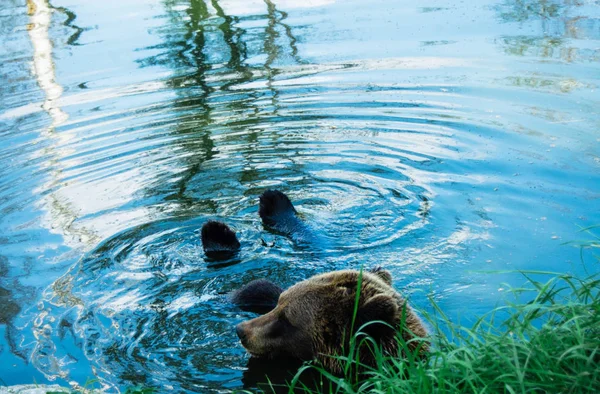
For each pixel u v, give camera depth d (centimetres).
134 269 690
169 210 802
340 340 532
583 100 1001
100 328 595
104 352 562
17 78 1256
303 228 743
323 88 1120
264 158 917
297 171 877
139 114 1073
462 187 805
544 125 938
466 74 1131
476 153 882
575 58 1155
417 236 713
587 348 410
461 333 551
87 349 567
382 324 509
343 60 1227
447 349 465
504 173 828
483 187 802
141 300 637
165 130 1016
